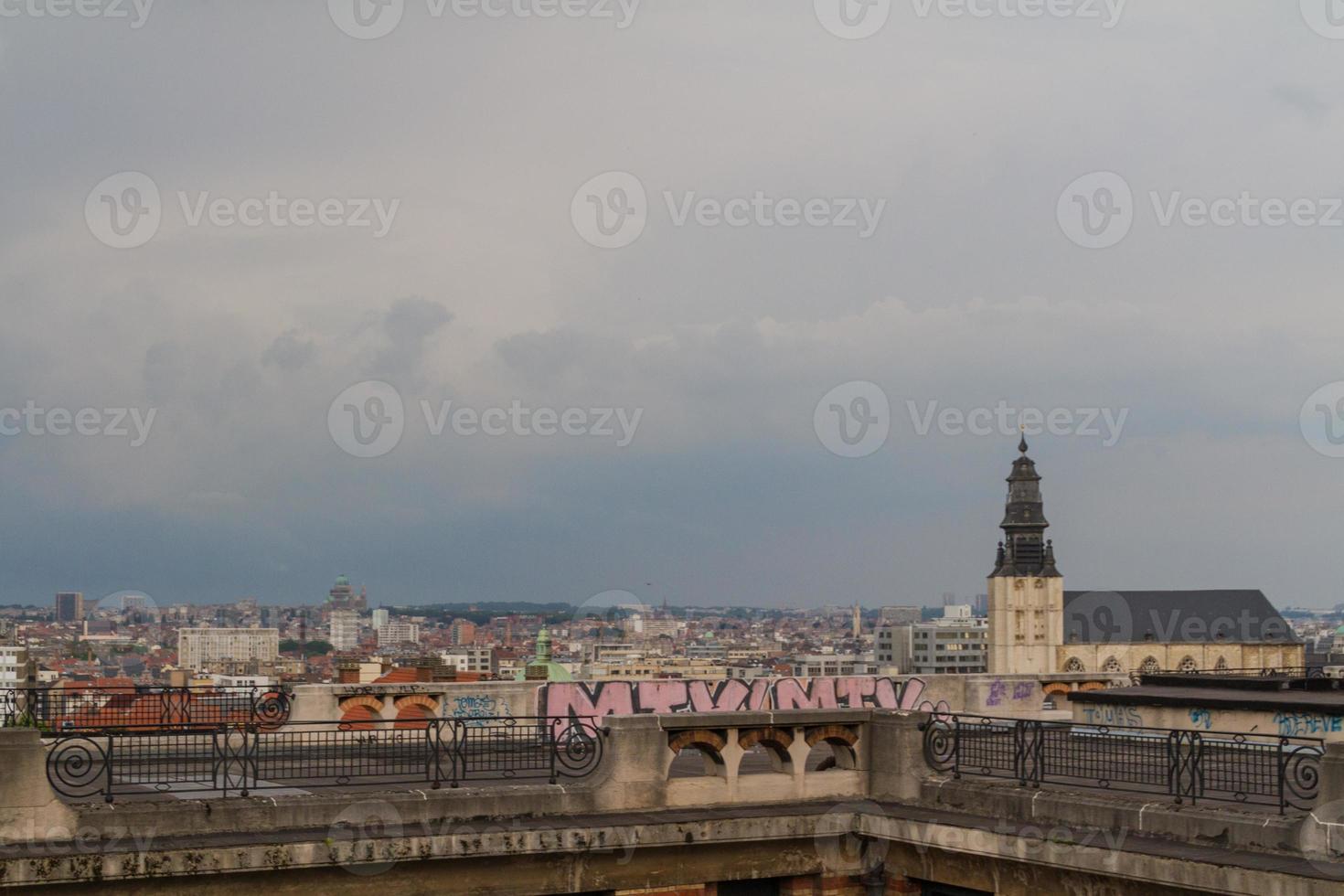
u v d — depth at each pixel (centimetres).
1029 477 17712
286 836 1653
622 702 2762
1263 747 2052
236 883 1608
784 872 1955
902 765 2045
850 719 2086
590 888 1825
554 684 2733
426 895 1714
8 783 1570
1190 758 1816
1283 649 17512
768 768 2309
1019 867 1805
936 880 1912
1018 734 1997
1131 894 1673
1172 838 1712
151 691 2317
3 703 2134
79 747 1794
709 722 1978
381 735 2538
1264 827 1627
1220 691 2845
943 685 3300
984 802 1944
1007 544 17575
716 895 1917
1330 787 1573
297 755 2239
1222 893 1559
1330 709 2409
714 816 1906
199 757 2184
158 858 1556
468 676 5047
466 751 2016
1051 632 17175
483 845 1730
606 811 1897
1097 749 2298
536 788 1858
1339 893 1456
